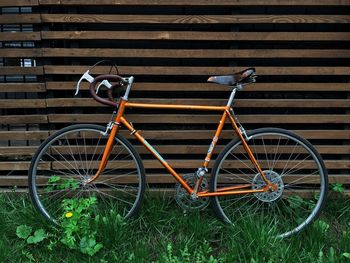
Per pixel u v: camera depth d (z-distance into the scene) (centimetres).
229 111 340
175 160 380
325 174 348
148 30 363
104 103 335
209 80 331
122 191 375
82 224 323
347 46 369
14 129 382
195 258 315
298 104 369
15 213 355
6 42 364
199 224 339
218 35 359
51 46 366
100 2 352
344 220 361
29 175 349
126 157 382
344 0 351
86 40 367
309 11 361
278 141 373
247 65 372
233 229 337
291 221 353
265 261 309
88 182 355
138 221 352
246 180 375
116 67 354
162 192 376
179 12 362
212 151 344
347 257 308
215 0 352
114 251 317
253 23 359
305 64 374
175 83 367
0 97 377
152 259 320
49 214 350
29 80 371
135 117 372
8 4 353
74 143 379
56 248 324
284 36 358
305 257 313
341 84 366
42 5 354
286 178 379
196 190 343
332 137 376
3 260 310
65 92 376
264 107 372
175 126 382
